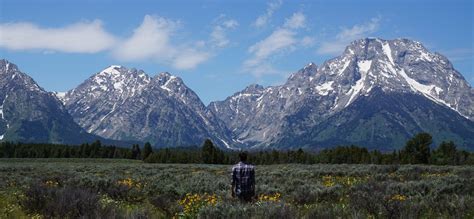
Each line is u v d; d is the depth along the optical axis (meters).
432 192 18.95
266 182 28.91
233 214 11.97
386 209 12.88
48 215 13.12
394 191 19.78
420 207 13.50
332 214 11.83
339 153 104.56
